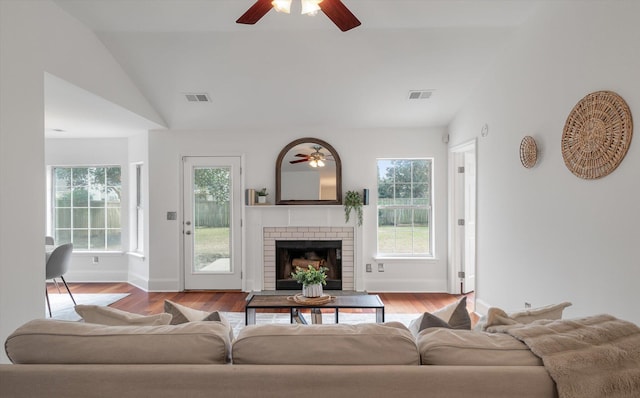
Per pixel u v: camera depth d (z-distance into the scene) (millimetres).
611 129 2256
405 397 1255
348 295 3439
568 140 2633
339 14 2143
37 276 2639
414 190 5320
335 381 1257
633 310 2133
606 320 1504
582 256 2533
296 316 3258
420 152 5223
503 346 1366
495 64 3768
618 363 1272
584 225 2514
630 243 2150
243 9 3062
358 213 5125
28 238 2568
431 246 5301
